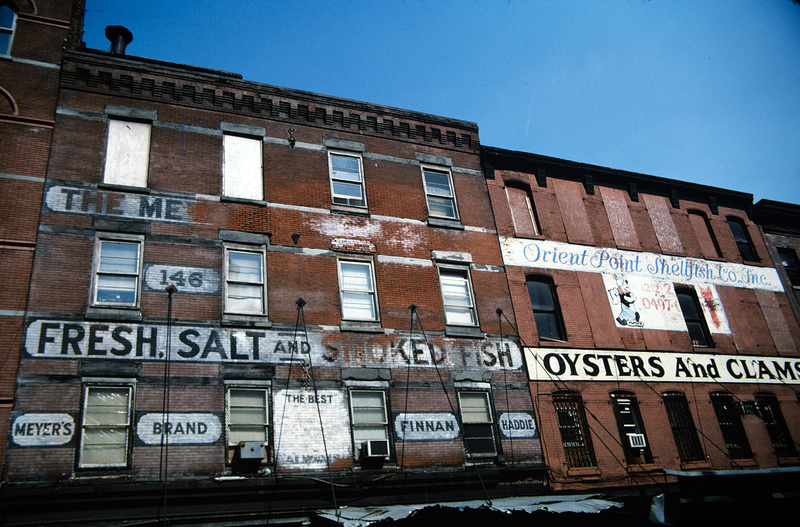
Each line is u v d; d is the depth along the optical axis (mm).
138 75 16859
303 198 17391
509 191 20969
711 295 22328
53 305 13453
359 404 15406
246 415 14164
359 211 17938
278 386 14641
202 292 14906
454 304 18016
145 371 13570
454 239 18953
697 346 21094
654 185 23641
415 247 18203
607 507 14188
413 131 20250
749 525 17484
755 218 25375
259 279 15805
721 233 24078
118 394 13266
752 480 17578
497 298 18594
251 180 17109
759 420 20375
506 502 14805
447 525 14727
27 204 14234
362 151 19094
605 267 20891
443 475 15219
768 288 23719
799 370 22156
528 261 19688
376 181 18797
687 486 17047
